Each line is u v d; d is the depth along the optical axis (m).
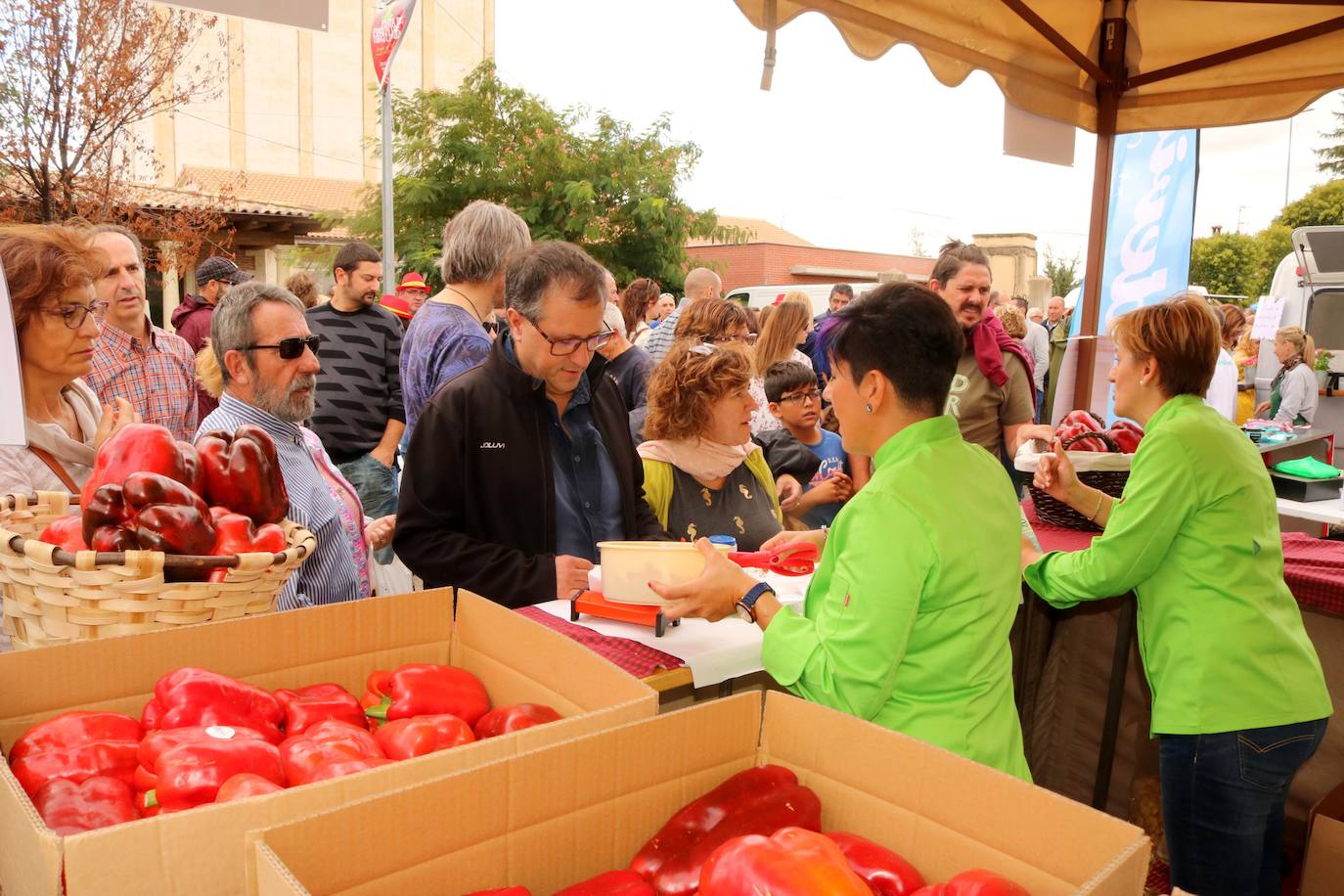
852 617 1.31
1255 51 3.79
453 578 1.89
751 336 6.26
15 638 1.30
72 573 1.17
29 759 0.99
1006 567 1.41
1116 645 2.71
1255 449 2.16
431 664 1.31
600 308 1.91
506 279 1.95
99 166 9.67
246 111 24.03
